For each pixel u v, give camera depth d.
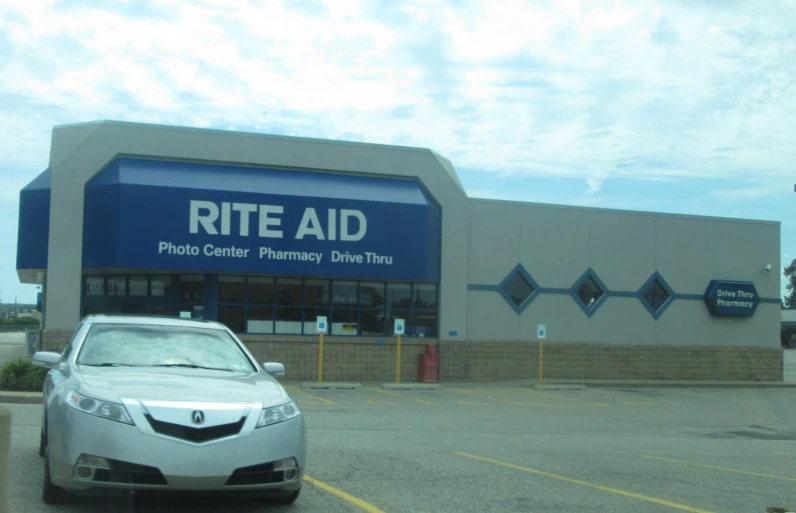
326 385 23.00
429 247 25.78
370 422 15.05
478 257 26.89
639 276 29.22
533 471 10.27
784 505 8.91
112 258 22.52
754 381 30.38
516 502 8.28
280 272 23.98
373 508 7.65
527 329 27.38
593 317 28.39
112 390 6.63
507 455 11.68
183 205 23.16
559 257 28.03
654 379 29.05
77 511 6.92
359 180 25.52
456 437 13.52
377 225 25.08
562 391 24.86
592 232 28.59
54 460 6.56
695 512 8.30
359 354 25.27
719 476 10.77
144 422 6.29
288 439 6.72
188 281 24.34
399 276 25.28
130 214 22.62
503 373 26.89
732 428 17.47
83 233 22.92
